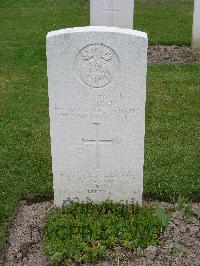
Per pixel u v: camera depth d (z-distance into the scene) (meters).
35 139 2.84
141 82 1.91
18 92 3.47
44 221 2.13
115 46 1.85
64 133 2.01
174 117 3.10
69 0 6.12
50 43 1.85
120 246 1.93
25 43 4.53
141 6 5.91
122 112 1.97
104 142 2.03
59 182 2.12
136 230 2.00
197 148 2.73
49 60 1.88
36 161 2.61
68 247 1.93
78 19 5.30
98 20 4.10
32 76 3.77
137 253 1.90
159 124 3.00
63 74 1.90
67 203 2.17
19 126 2.99
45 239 2.00
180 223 2.05
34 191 2.34
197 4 4.12
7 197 2.31
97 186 2.13
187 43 4.57
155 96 3.40
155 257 1.89
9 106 3.26
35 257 1.95
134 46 1.85
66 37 1.84
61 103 1.95
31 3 5.98
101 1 4.02
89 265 1.87
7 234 2.08
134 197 2.16
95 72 1.89
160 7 5.86
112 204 2.15
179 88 3.53
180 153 2.67
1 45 4.49
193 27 4.21
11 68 3.93
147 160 2.59
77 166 2.08
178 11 5.69
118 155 2.06
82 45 1.85
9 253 1.98
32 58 4.15
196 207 2.23
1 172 2.51
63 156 2.06
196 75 3.78
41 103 3.30
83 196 2.15
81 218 2.07
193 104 3.28
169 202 2.29
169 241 1.96
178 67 3.93
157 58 4.20
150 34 4.84
